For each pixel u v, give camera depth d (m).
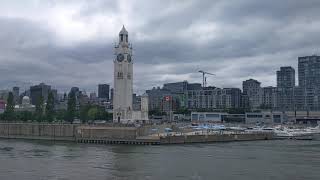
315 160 163.12
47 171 135.00
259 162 157.00
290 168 141.62
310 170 137.25
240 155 181.62
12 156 176.62
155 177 124.62
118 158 169.38
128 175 128.00
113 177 124.56
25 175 127.69
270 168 141.62
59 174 129.38
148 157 173.38
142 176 126.25
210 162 157.12
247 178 122.62
